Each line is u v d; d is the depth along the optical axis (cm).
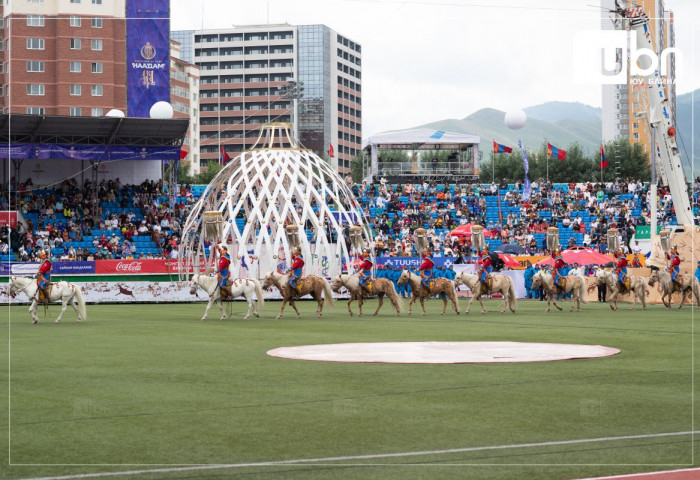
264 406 1653
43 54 13700
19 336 3212
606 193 9106
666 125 6125
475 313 4741
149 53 9644
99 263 6569
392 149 10850
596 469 1184
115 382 1978
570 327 3638
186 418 1540
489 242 8012
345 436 1388
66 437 1390
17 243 7012
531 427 1450
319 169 6919
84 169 7994
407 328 3588
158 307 5516
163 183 8256
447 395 1772
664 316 4431
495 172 13962
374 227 8300
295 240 6244
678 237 6056
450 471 1182
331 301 4412
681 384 1920
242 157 6925
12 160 7769
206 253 7125
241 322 4012
